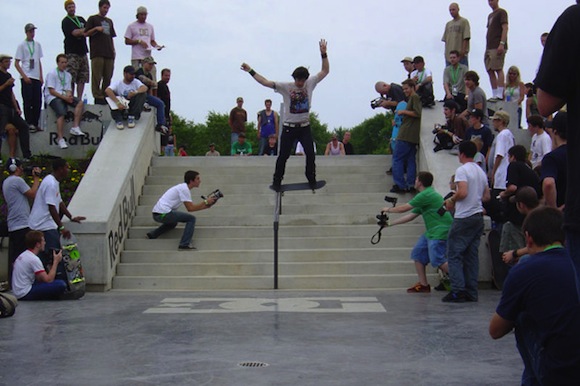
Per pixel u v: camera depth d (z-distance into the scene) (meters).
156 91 17.78
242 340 6.84
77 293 10.00
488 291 10.73
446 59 17.22
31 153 15.73
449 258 9.50
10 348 6.50
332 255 11.95
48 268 10.44
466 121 13.87
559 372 3.83
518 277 4.04
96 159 13.42
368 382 5.26
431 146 14.05
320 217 13.05
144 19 17.17
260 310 8.80
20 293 9.80
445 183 12.87
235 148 20.33
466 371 5.60
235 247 12.36
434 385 5.19
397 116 15.27
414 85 13.92
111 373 5.53
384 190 14.27
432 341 6.78
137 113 14.80
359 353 6.25
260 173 14.88
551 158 6.60
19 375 5.50
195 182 12.37
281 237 12.55
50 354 6.24
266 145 19.52
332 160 15.35
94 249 11.09
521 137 16.25
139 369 5.66
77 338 6.98
